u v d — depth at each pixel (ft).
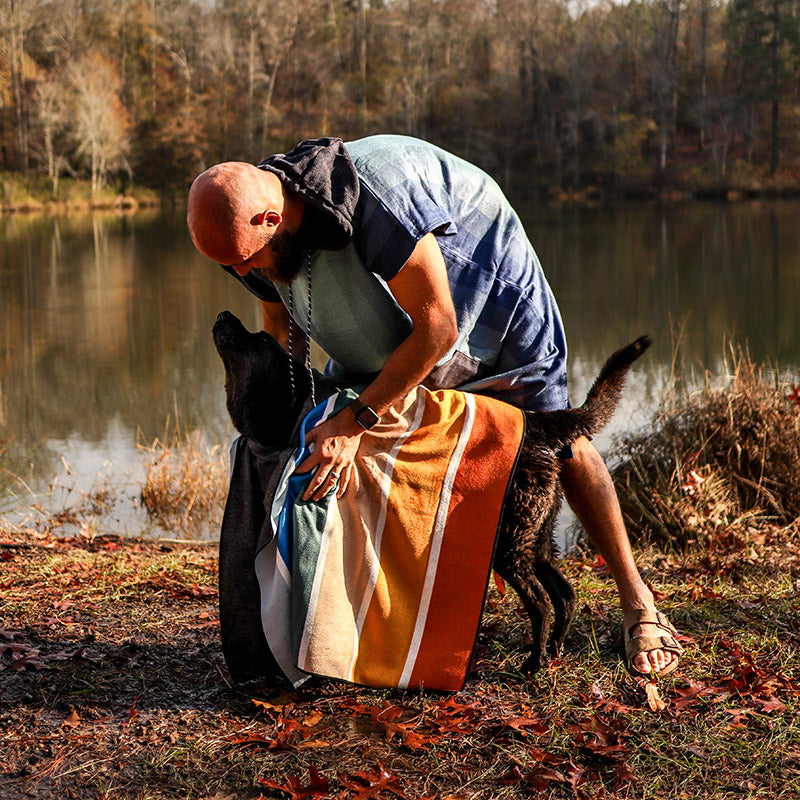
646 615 10.22
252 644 9.59
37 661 10.24
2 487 23.50
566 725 9.09
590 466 10.32
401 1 219.61
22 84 184.75
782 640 11.06
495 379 9.80
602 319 44.52
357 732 8.96
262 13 203.51
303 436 9.30
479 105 192.13
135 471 24.77
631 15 211.20
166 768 8.39
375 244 8.74
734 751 8.65
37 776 8.25
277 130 191.11
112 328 45.42
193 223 8.60
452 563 9.27
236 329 9.66
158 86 201.36
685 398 22.22
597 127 182.91
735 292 52.75
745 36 197.57
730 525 17.06
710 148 189.06
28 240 99.55
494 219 9.61
